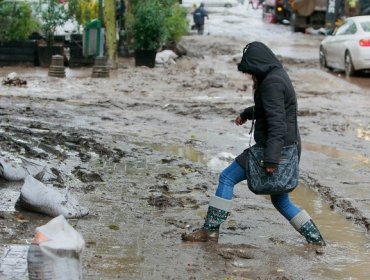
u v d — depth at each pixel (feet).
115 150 57.62
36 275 24.12
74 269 24.31
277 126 34.37
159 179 49.32
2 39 121.60
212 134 68.13
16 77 97.09
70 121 71.46
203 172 51.93
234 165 36.52
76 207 39.81
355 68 121.08
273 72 34.88
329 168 55.06
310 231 37.14
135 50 126.93
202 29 216.54
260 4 310.86
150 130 69.05
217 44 180.04
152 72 117.19
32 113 74.69
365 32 121.49
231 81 109.60
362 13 182.60
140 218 40.32
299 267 33.81
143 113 79.15
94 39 123.34
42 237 24.34
